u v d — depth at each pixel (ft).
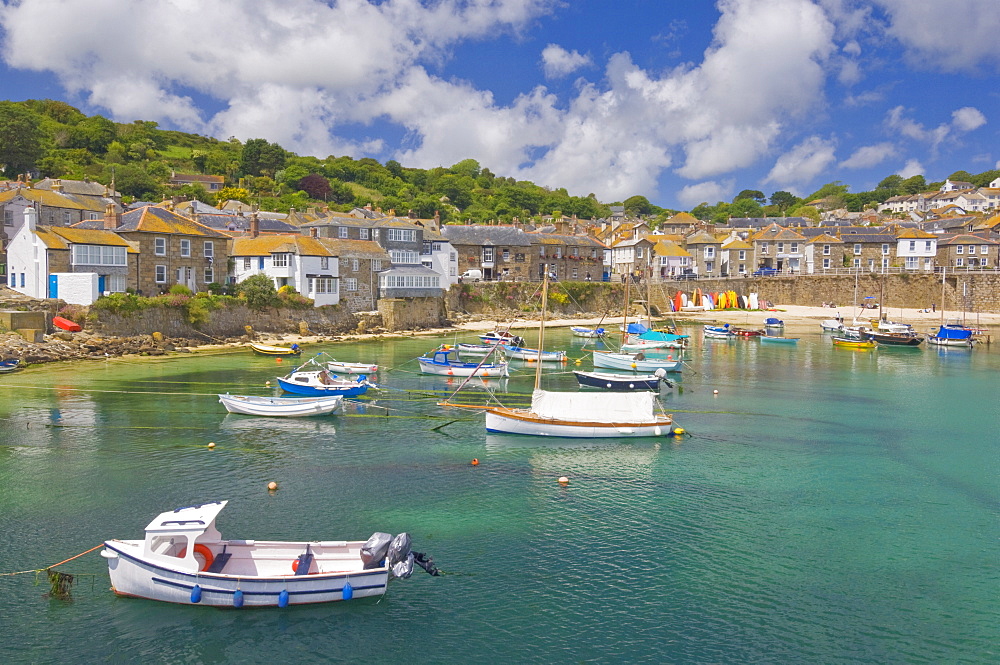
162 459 119.44
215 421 145.59
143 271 252.42
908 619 73.00
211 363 215.31
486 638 68.85
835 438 141.69
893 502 105.50
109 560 73.20
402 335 302.04
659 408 159.22
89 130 599.57
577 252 465.47
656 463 123.24
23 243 229.04
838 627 71.20
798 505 103.71
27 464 115.34
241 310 262.26
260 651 66.69
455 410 161.07
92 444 127.24
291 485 107.86
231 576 71.10
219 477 110.63
